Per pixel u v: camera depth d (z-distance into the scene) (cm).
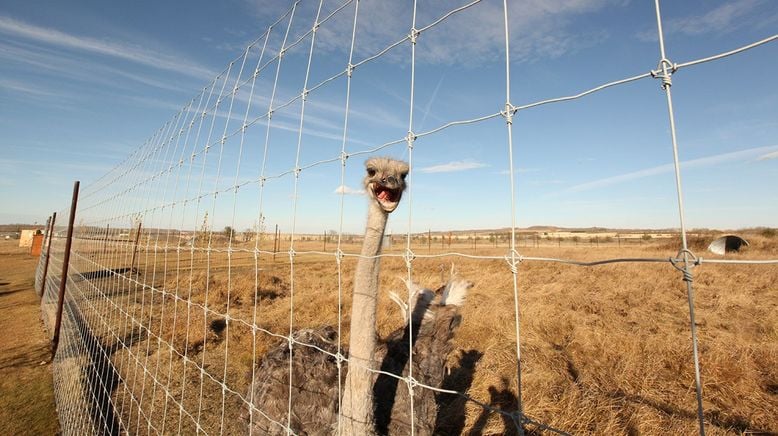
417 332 458
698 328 827
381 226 304
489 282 1420
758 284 1311
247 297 1143
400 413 341
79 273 873
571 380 551
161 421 475
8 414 539
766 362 609
